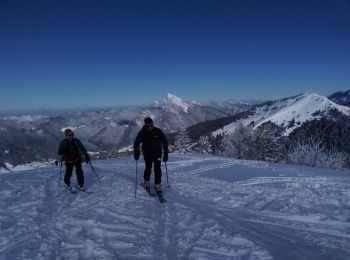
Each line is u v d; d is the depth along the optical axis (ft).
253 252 11.35
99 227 14.19
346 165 71.67
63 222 15.03
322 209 16.53
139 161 42.37
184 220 14.98
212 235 12.97
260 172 29.53
